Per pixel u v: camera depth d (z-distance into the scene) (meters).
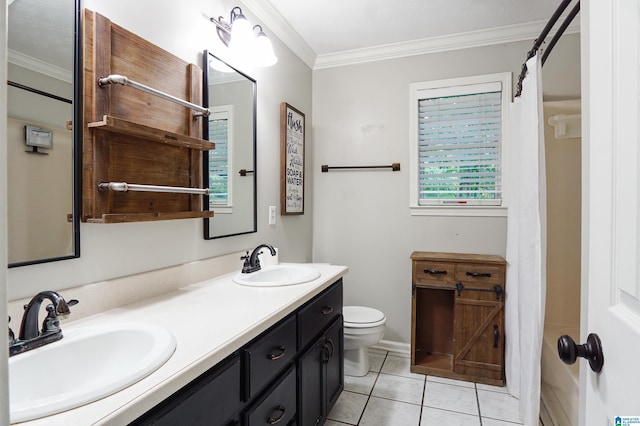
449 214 2.74
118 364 0.99
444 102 2.77
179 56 1.58
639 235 0.50
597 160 0.64
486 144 2.66
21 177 1.00
